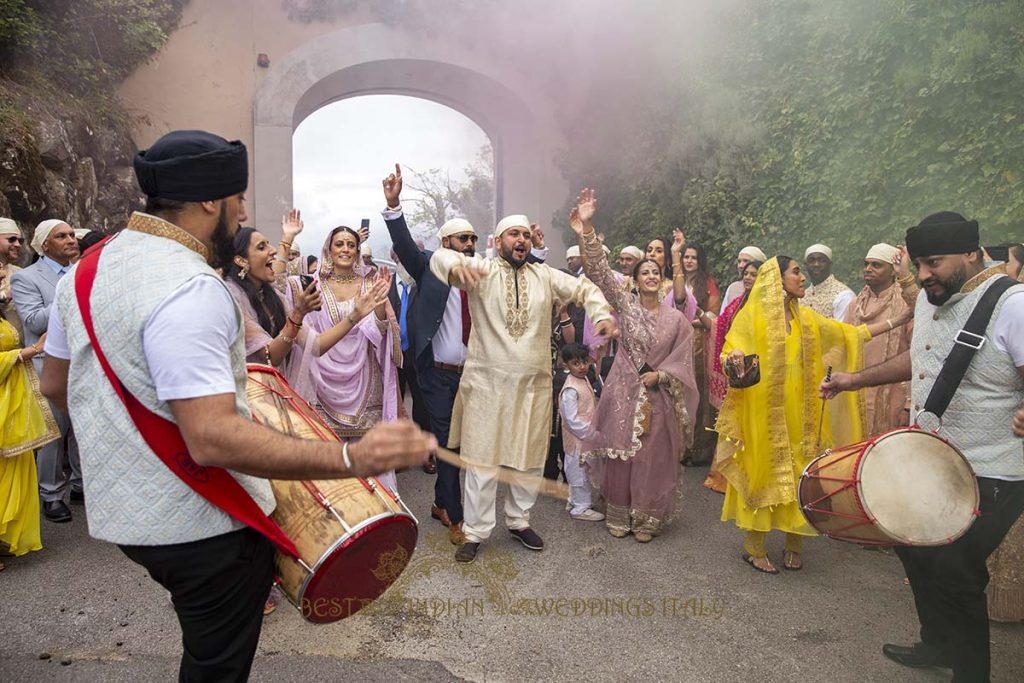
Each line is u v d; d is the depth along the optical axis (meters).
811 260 5.80
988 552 2.66
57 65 9.58
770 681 2.90
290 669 2.95
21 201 7.44
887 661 3.05
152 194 1.71
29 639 3.19
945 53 6.00
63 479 4.72
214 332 1.59
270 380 2.38
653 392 4.40
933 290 2.72
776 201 8.03
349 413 4.20
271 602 3.42
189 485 1.66
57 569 3.94
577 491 4.82
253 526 1.76
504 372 3.96
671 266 6.48
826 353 4.18
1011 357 2.60
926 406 2.73
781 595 3.70
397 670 2.95
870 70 6.88
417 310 4.43
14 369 3.85
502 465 4.01
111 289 1.63
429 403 4.49
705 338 6.21
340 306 4.17
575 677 2.91
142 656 3.06
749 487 3.87
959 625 2.67
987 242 5.75
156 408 1.63
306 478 1.58
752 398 3.83
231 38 11.64
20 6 8.91
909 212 6.44
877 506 2.52
